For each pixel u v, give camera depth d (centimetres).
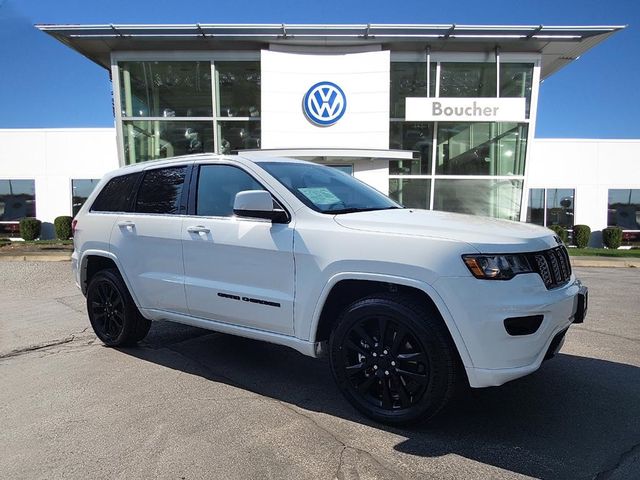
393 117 1467
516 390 398
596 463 288
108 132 2128
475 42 1380
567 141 2148
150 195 479
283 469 281
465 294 297
